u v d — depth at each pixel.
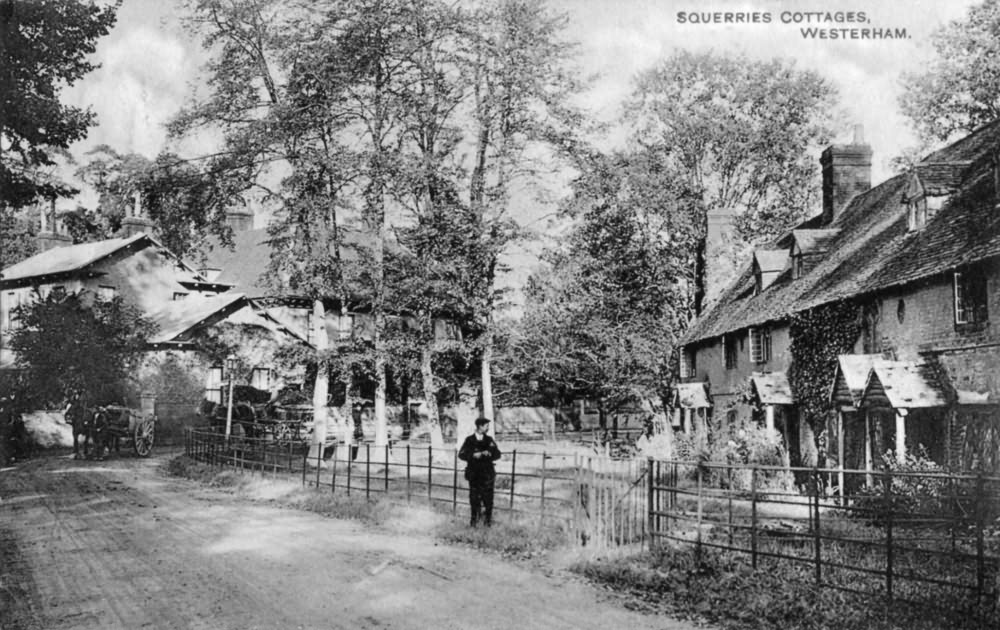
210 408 37.75
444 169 31.05
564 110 32.53
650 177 39.91
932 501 14.68
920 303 18.86
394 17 30.16
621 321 40.81
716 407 33.81
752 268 33.47
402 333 31.39
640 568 10.80
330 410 43.78
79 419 31.33
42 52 22.41
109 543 13.35
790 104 39.59
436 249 30.72
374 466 27.64
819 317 23.56
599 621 8.70
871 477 18.02
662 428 36.28
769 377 25.64
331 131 29.86
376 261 30.25
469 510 15.84
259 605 9.34
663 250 41.88
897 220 23.44
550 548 12.48
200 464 26.20
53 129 23.14
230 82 30.02
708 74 40.34
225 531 14.59
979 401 16.52
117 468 27.66
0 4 21.05
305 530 14.71
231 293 45.16
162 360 39.94
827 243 27.83
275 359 31.81
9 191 23.39
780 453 22.45
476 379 39.66
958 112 32.44
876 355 20.52
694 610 9.08
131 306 37.94
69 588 10.21
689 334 38.12
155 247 47.56
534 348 34.72
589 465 12.34
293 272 29.55
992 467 16.05
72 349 31.19
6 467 27.95
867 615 8.43
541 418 53.75
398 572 11.11
